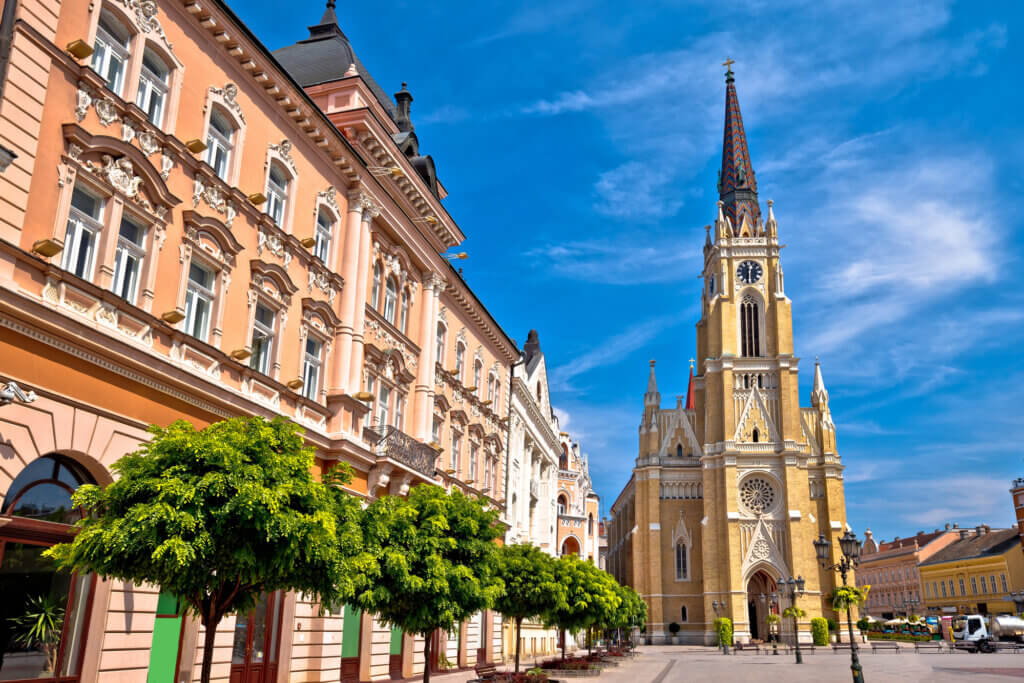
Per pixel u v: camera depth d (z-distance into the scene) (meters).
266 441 13.58
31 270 14.55
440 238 34.94
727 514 101.50
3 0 14.27
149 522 11.60
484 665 39.31
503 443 47.47
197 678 18.67
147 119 17.69
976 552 122.62
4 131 14.06
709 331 112.00
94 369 15.95
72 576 15.78
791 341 108.88
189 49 19.64
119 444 16.50
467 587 20.70
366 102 30.39
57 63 15.41
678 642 102.94
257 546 12.69
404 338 31.16
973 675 40.59
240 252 21.28
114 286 17.06
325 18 34.91
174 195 18.53
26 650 14.69
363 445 26.38
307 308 24.42
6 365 13.97
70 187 15.59
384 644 28.17
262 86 22.62
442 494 22.47
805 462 103.25
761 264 113.56
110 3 16.89
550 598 30.98
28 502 14.91
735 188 120.19
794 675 42.19
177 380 18.05
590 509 107.06
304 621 23.31
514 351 49.31
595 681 35.84
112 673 16.16
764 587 108.25
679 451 114.38
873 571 158.25
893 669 47.56
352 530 15.05
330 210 26.22
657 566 105.81
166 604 18.28
